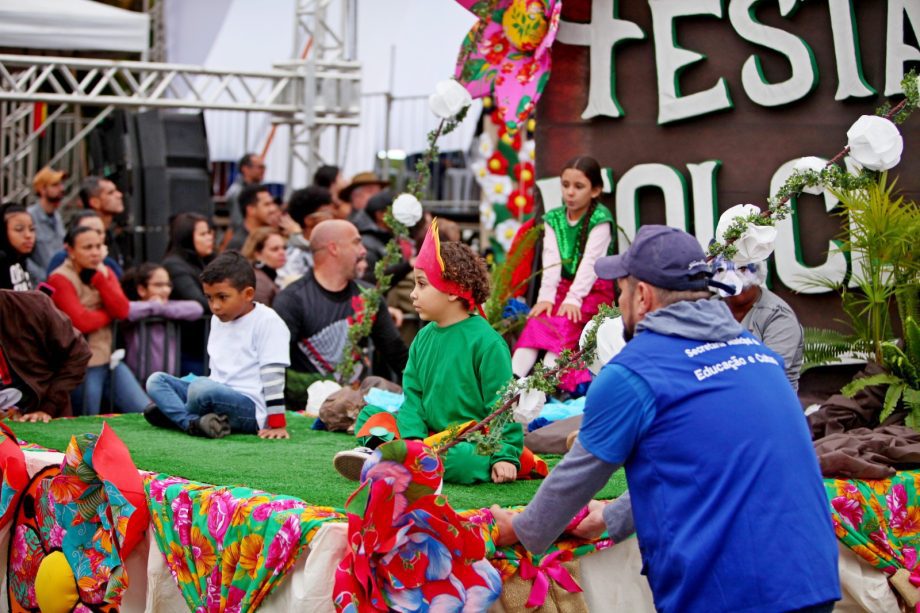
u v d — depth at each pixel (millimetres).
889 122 4031
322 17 10945
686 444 2975
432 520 3275
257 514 3562
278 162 12562
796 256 5992
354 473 3982
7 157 12195
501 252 10828
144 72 10445
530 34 6363
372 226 8680
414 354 4582
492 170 10844
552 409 5375
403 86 12055
